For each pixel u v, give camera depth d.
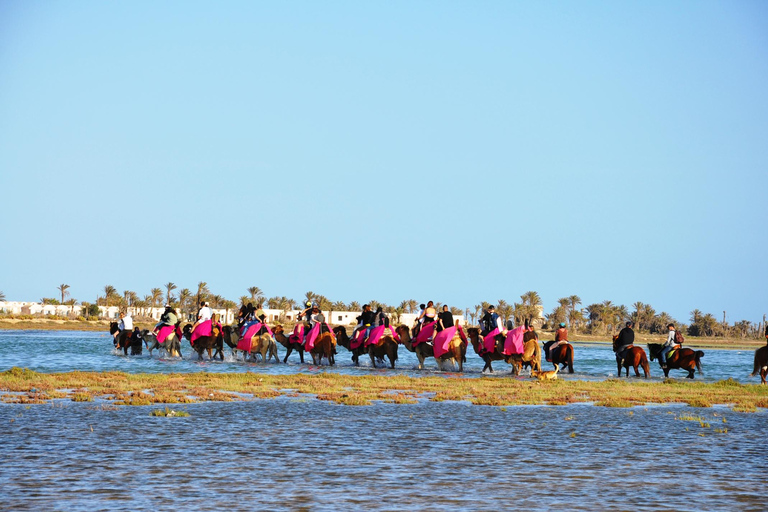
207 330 121.62
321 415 60.03
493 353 99.56
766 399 76.62
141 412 59.94
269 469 39.50
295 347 119.69
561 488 36.19
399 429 53.31
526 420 58.91
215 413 60.31
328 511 31.77
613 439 50.12
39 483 35.62
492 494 34.91
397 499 33.84
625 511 32.34
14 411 59.44
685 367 101.12
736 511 32.47
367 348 111.44
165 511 31.41
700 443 48.88
